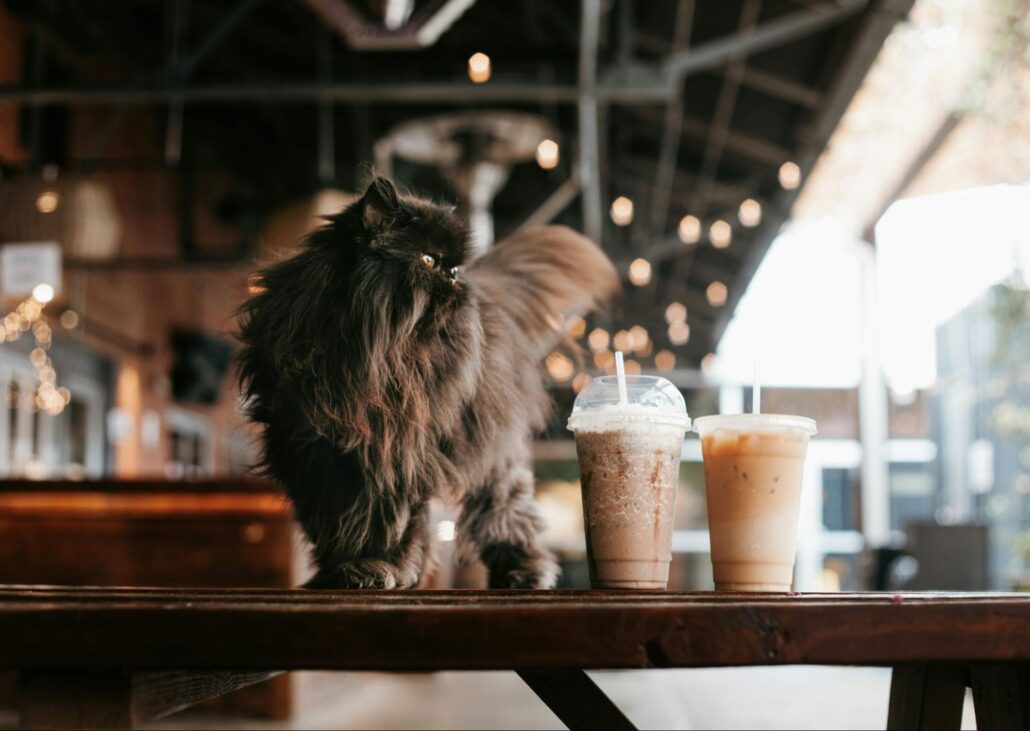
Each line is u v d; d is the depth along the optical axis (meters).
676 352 18.81
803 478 1.57
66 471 8.59
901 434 17.45
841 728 4.39
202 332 11.66
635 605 1.05
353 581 1.61
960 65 8.84
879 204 12.05
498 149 6.93
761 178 10.43
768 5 7.15
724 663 1.04
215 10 8.48
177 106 6.18
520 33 8.01
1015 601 1.10
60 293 7.52
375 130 10.01
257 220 10.11
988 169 9.38
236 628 1.03
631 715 4.92
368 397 1.62
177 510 5.29
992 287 10.04
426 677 6.88
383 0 4.29
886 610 1.07
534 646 1.04
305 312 1.66
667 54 8.45
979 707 1.38
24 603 1.08
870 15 6.61
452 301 1.70
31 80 7.71
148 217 9.92
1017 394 11.16
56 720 1.06
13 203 6.71
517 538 2.01
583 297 2.41
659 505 1.55
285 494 1.76
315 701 5.60
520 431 1.93
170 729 4.80
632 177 11.05
